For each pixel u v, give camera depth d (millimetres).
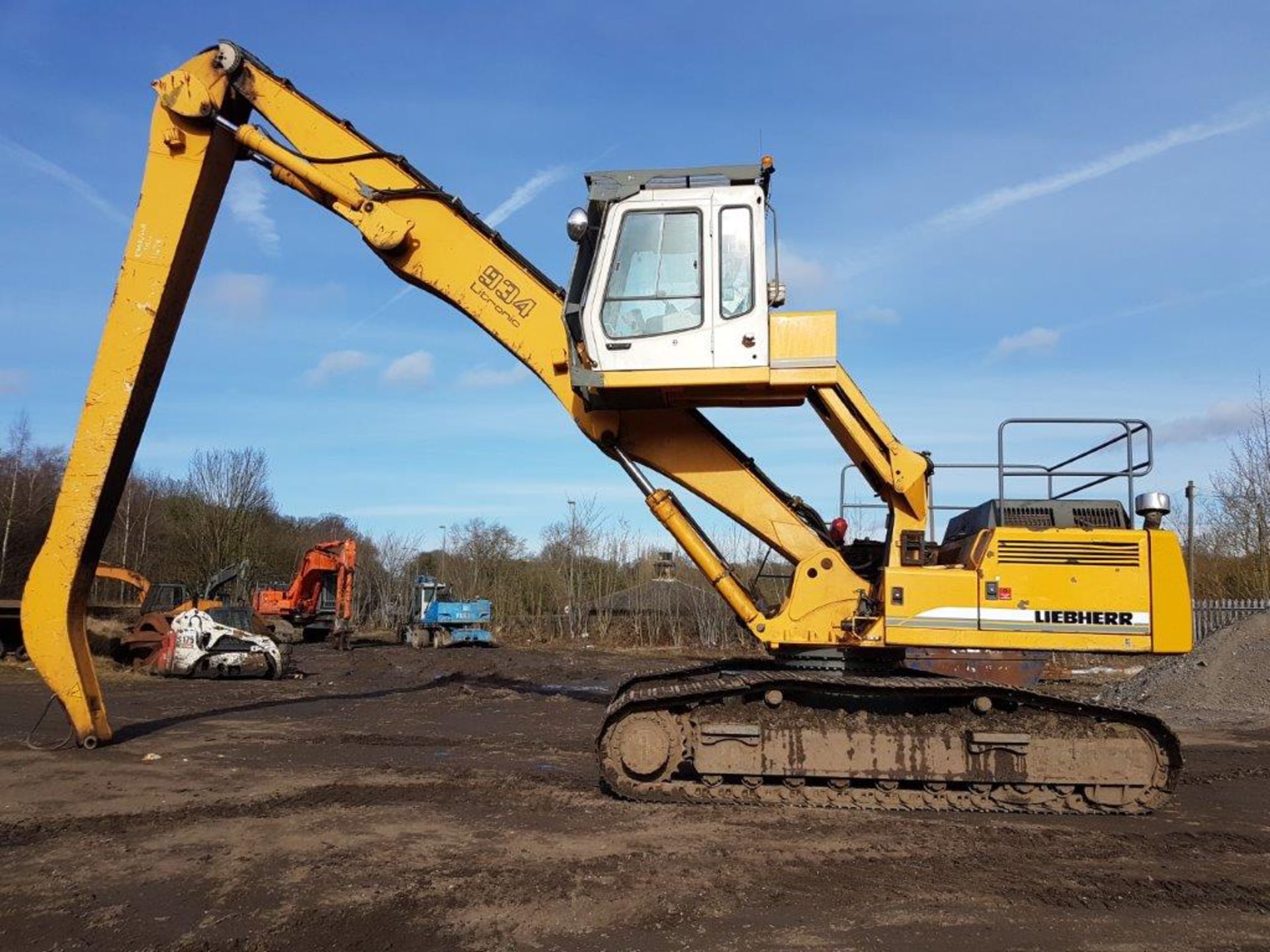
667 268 8375
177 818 7547
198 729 12453
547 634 40500
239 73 10109
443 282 9867
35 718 13242
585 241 8609
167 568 54156
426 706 15766
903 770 7973
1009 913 5605
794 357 8195
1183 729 14461
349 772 9469
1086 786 8000
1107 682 21562
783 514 9016
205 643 21188
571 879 6055
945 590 8125
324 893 5758
